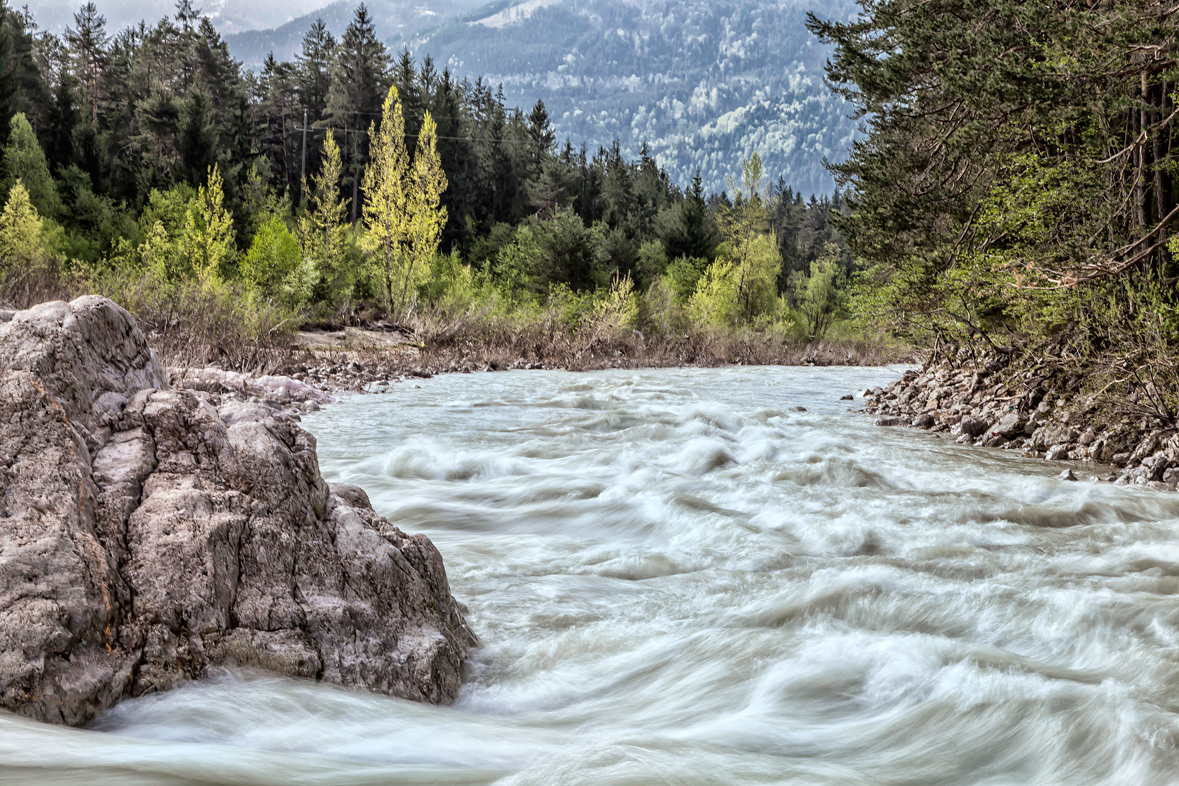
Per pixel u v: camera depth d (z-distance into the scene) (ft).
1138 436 36.35
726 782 8.91
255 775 8.05
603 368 104.17
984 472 33.47
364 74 275.39
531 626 15.39
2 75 173.06
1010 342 50.24
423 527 24.02
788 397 67.15
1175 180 43.11
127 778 7.30
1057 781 10.11
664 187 380.58
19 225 103.50
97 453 12.59
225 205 171.83
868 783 9.52
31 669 8.98
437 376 77.71
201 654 10.66
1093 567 19.39
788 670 13.06
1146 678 12.85
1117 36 33.83
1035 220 45.83
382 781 8.32
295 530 13.01
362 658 11.91
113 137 207.82
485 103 362.94
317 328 104.47
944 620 15.71
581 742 10.45
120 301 74.28
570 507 25.84
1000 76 39.60
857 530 22.65
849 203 64.13
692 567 19.72
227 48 298.76
